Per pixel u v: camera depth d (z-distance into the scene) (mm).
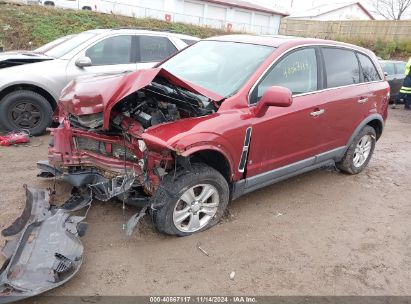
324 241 3846
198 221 3695
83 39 6750
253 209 4336
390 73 13289
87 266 3172
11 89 6113
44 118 6336
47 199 3705
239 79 3939
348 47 5125
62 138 3926
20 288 2588
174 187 3389
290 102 3543
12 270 2711
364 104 5148
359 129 5219
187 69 4402
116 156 3809
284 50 4168
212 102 3705
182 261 3328
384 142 7988
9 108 6086
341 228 4129
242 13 40812
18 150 5652
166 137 3221
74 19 17859
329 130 4707
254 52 4230
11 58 6348
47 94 6312
